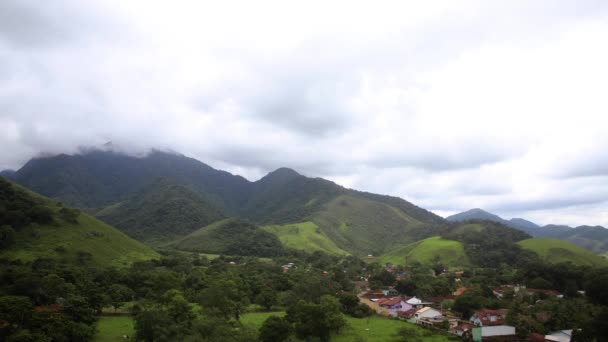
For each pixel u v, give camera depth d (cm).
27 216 17400
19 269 11731
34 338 7100
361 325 10962
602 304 12838
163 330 7694
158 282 12825
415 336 9262
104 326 9894
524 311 11350
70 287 11369
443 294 16162
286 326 8500
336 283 16488
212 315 9312
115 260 17662
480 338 9281
